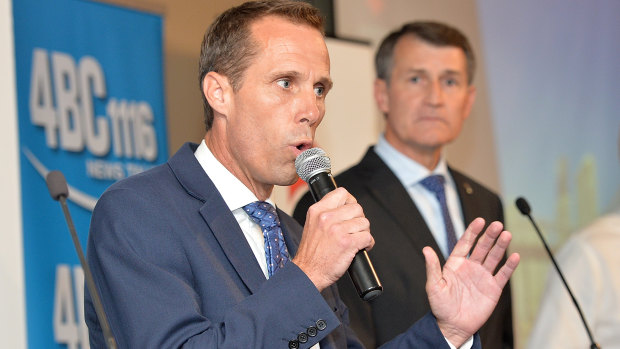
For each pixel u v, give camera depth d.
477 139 4.40
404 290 2.81
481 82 4.46
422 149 3.29
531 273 4.42
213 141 1.93
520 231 4.45
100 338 1.81
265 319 1.60
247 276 1.75
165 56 3.29
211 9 3.49
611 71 4.95
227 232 1.78
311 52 1.84
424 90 3.34
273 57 1.82
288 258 1.90
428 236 2.96
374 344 2.66
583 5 4.91
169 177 1.86
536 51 4.70
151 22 3.25
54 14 2.94
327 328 1.61
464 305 1.93
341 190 1.73
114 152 3.04
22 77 2.81
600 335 3.37
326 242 1.66
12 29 2.80
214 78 1.89
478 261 1.96
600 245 3.50
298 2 1.92
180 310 1.61
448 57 3.39
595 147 4.81
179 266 1.70
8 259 2.69
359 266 1.68
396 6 4.21
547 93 4.69
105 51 3.07
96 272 1.76
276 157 1.81
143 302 1.62
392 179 3.07
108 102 3.05
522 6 4.70
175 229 1.73
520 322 4.31
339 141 3.74
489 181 4.41
